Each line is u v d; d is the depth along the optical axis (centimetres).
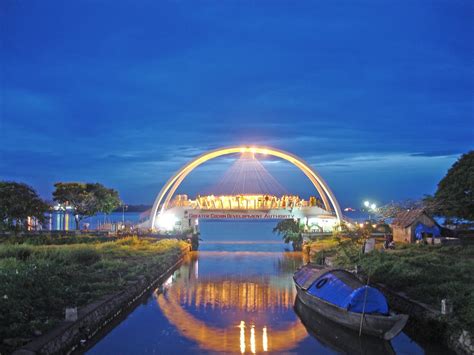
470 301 2002
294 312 2647
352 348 2047
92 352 1947
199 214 6681
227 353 1956
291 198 6869
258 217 6625
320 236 5869
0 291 1989
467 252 3438
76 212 6288
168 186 6694
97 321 2123
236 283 3584
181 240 5888
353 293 2095
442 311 1945
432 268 2761
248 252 5844
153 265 3575
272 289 3331
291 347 2048
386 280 2686
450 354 1834
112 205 6575
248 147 6550
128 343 2073
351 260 3481
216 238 8681
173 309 2711
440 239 3981
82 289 2480
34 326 1736
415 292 2320
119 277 2884
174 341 2109
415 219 4325
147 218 7181
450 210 4378
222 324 2402
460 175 4325
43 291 2177
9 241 4547
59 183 6212
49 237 5088
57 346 1705
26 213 4594
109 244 4688
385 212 5353
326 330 2280
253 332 2259
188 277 3875
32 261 2900
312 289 2494
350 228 5506
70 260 3278
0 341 1608
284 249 6238
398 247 3975
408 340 2084
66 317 1902
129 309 2692
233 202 6831
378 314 2061
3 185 4603
